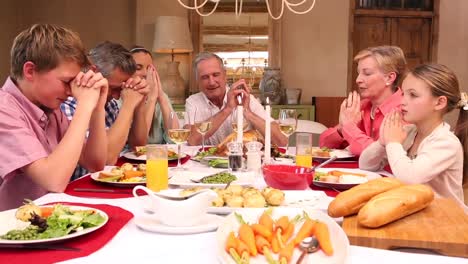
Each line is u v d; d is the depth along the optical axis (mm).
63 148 1423
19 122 1443
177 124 2828
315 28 5504
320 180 1572
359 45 5641
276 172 1425
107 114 2682
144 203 1259
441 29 5613
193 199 1041
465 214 1109
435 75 1669
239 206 1188
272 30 5418
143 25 5250
